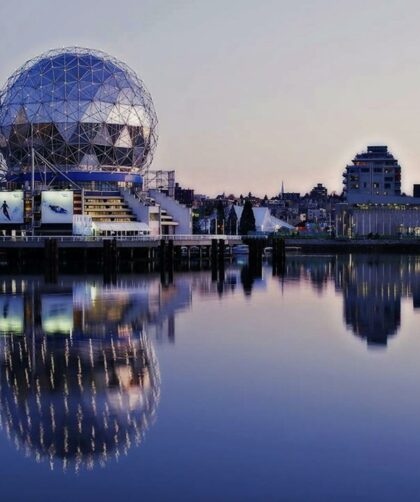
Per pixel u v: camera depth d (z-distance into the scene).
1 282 78.50
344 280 87.12
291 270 108.31
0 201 114.00
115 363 34.03
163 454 21.95
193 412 26.02
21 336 41.59
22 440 23.16
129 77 156.88
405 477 20.30
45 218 114.75
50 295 64.44
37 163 149.38
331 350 37.34
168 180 161.38
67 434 23.78
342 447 22.53
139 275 90.44
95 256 116.62
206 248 140.25
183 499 19.03
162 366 33.34
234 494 19.31
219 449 22.34
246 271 102.06
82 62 151.88
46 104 148.12
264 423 24.78
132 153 154.25
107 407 26.58
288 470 20.78
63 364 33.81
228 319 48.94
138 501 18.94
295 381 30.53
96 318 49.12
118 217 139.38
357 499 19.02
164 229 147.88
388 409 26.41
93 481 20.09
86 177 146.75
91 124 147.88
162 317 49.78
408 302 60.75
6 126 151.75
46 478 20.33
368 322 47.91
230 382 30.31
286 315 51.28
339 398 27.84
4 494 19.39
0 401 27.41
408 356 35.78
